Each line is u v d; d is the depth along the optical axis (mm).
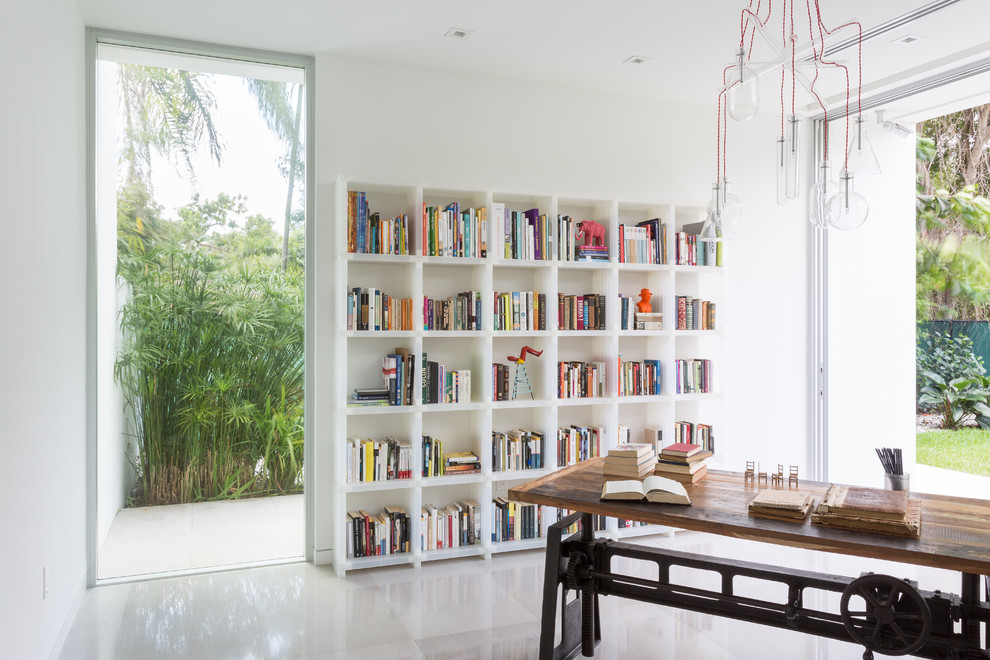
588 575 2990
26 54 2645
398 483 4207
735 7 3645
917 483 5941
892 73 4625
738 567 2738
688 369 5055
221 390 4340
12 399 2426
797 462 5539
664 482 2773
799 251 5539
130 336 4195
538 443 4637
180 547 4238
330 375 4312
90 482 3924
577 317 4715
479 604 3672
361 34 4012
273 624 3422
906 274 5836
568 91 4922
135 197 4215
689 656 3090
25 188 2615
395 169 4469
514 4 3619
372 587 3916
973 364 6941
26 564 2602
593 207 4984
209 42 4109
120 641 3234
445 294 4598
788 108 5359
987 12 3676
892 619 2270
